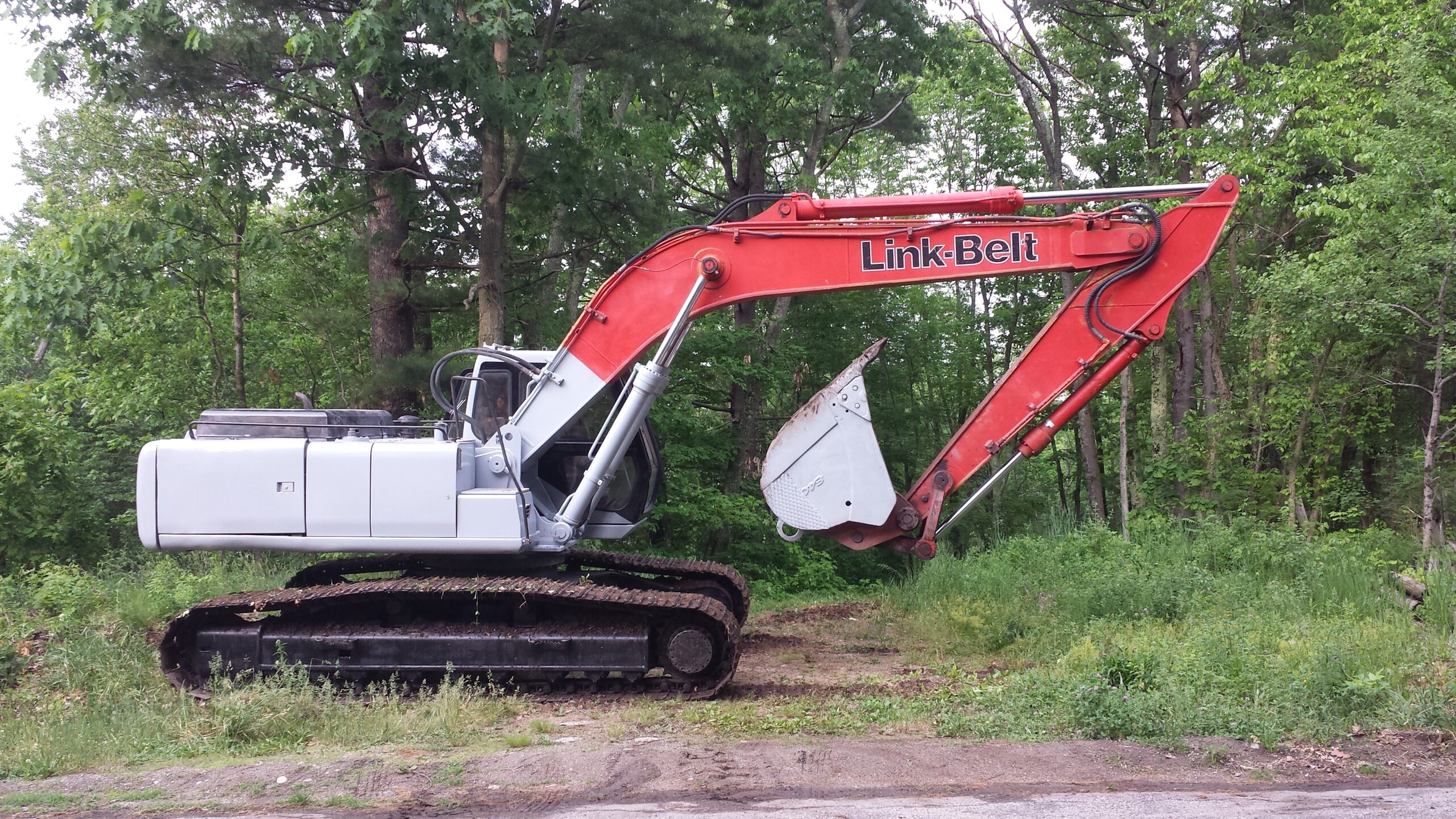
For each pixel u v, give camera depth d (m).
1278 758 5.47
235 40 11.51
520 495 7.33
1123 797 4.80
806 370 22.73
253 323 17.92
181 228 12.80
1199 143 18.92
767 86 19.23
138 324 16.70
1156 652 7.25
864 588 17.47
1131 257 7.32
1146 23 18.94
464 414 7.96
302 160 13.10
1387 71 13.48
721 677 7.31
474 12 11.03
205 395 17.41
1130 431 22.66
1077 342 7.51
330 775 5.27
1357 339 14.37
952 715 6.40
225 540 7.25
